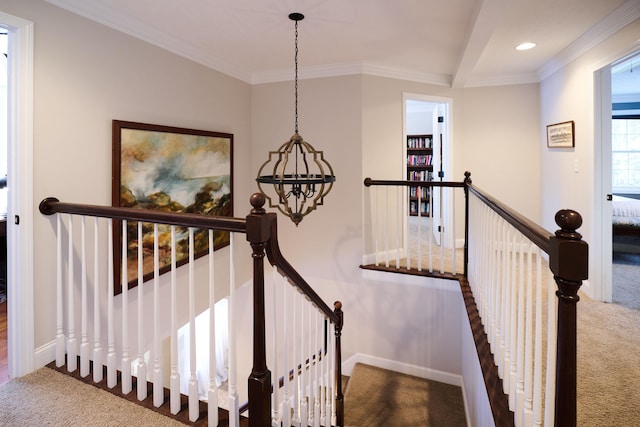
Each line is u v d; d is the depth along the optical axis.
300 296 2.15
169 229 3.10
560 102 3.75
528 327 1.38
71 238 2.01
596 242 3.07
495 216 1.99
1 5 1.91
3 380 2.05
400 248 4.44
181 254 3.28
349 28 2.94
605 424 1.58
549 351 1.21
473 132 4.62
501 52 3.59
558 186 3.84
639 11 2.49
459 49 3.46
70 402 1.78
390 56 3.69
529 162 4.45
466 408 3.25
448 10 2.62
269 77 4.23
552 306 1.19
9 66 2.00
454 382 3.80
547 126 4.08
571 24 2.91
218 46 3.32
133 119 2.76
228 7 2.54
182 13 2.62
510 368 1.58
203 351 4.38
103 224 2.52
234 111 4.04
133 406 1.74
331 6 2.55
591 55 3.12
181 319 3.29
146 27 2.82
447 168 4.61
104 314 2.53
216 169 3.70
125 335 1.81
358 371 4.05
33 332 2.06
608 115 3.07
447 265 4.09
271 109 4.28
